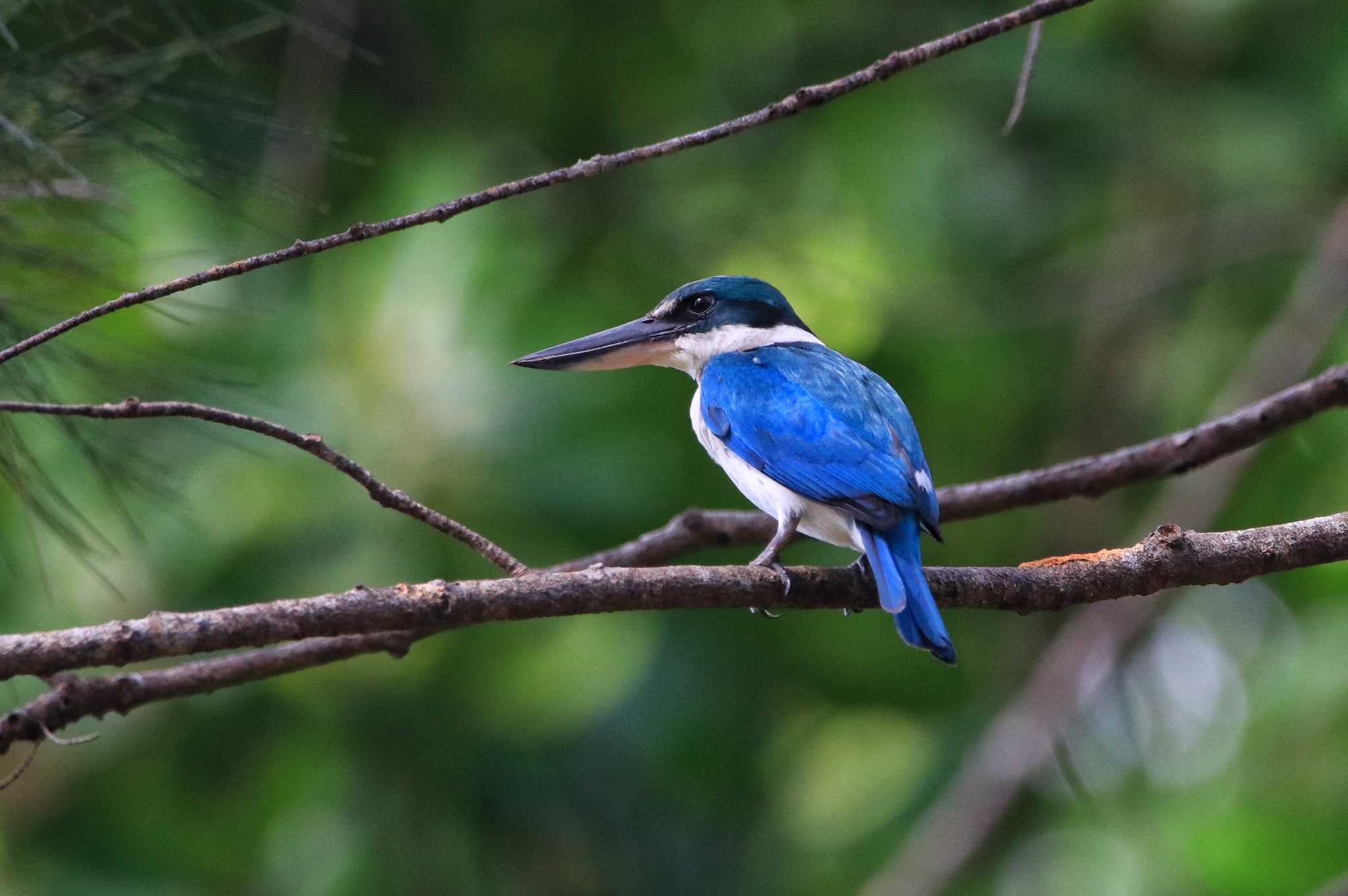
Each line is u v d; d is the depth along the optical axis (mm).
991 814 10578
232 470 9352
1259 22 12359
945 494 8250
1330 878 9852
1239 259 12828
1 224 6383
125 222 8234
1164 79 12469
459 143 12039
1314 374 12195
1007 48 12102
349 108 12352
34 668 4727
